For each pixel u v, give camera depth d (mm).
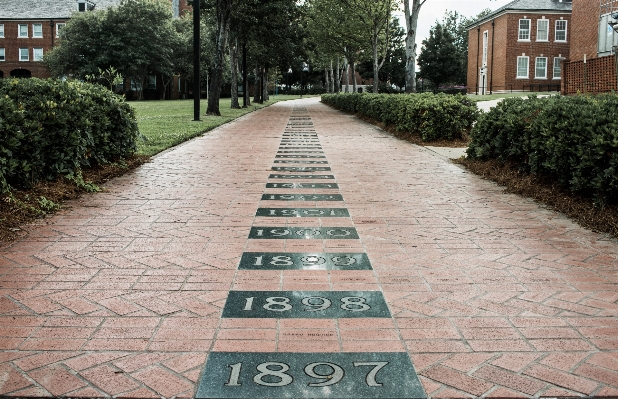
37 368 2922
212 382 2801
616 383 2803
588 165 6188
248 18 33125
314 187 8102
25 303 3773
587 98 7910
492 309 3730
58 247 5062
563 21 45406
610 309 3732
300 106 41844
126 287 4090
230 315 3613
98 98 8766
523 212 6609
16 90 7391
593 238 5496
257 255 4879
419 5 21438
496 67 47719
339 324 3492
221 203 6957
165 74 60938
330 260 4762
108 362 2992
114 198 7191
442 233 5656
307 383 2799
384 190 7922
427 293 4016
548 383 2803
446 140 14102
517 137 8375
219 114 25328
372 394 2701
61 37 55219
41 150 6922
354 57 37656
